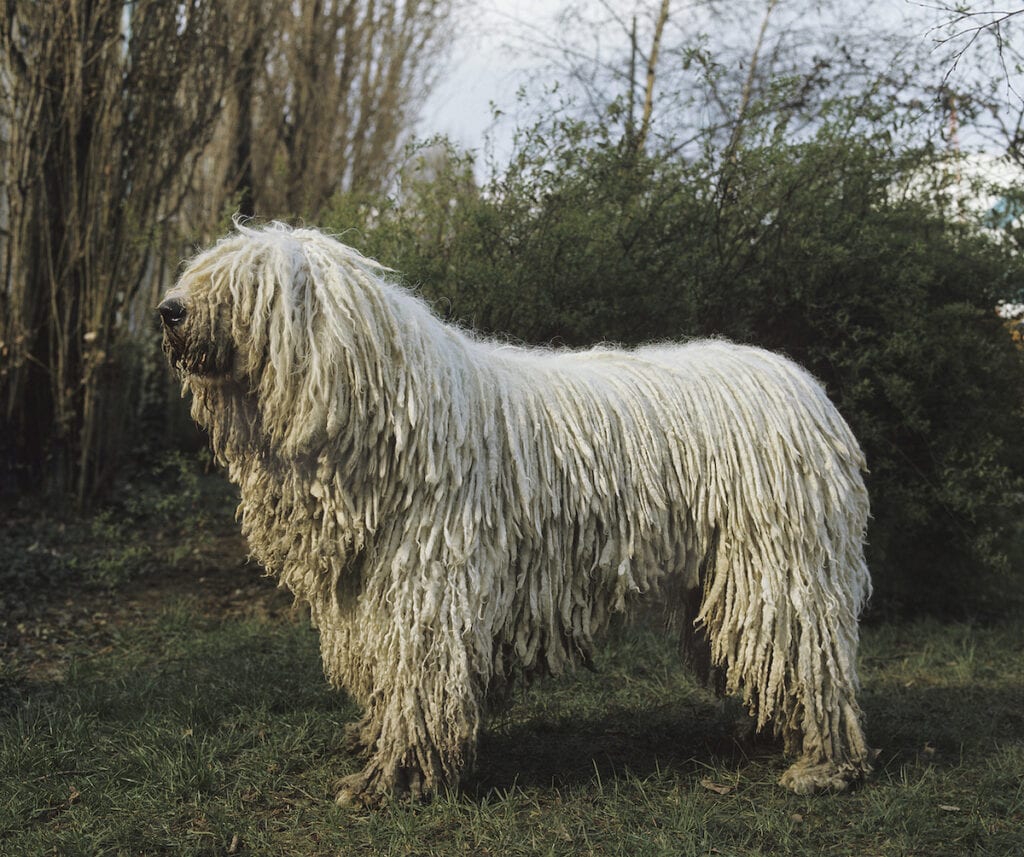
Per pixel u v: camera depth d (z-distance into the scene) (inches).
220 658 197.5
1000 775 146.5
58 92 327.0
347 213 247.6
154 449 410.0
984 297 243.6
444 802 130.0
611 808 134.6
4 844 123.3
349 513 125.1
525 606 131.6
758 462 137.1
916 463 237.1
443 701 126.3
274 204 474.6
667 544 135.9
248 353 121.7
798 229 229.0
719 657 141.1
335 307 122.6
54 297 330.0
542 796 139.1
